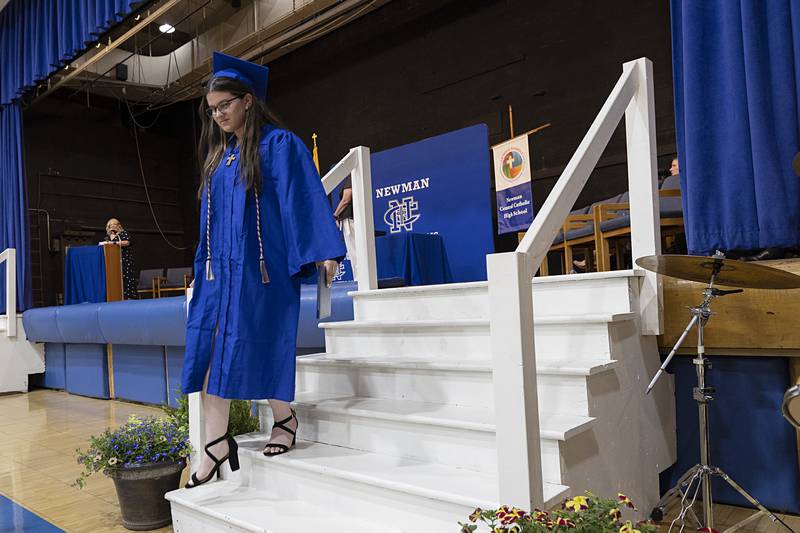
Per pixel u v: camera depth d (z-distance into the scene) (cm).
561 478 169
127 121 1247
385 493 186
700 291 231
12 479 327
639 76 234
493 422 184
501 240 736
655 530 131
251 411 289
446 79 798
